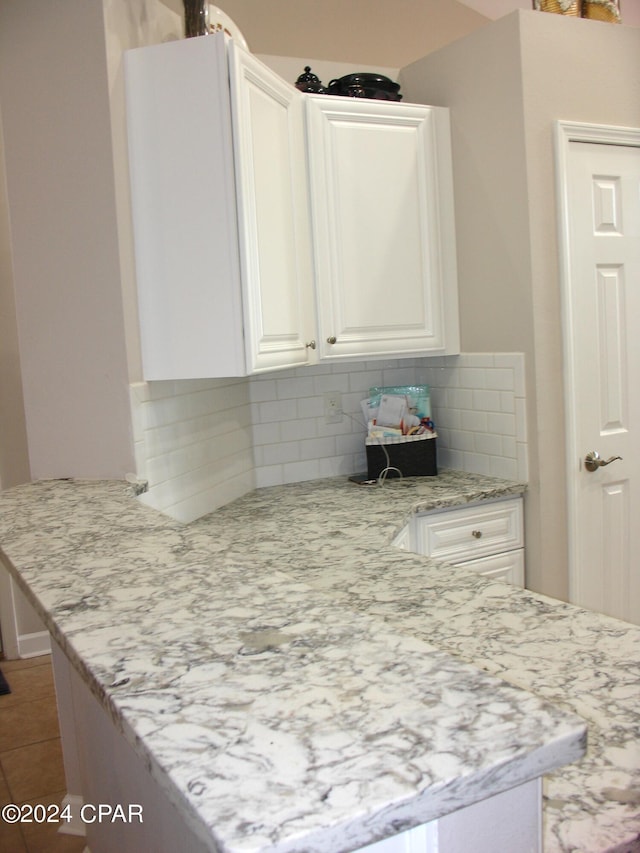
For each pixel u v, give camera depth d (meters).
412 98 3.09
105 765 1.66
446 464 3.16
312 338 2.59
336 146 2.63
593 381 2.84
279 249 2.33
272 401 3.02
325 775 0.63
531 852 0.79
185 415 2.46
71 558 1.34
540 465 2.75
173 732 0.71
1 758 2.82
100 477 2.22
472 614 1.49
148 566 1.27
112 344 2.17
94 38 2.08
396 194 2.77
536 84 2.65
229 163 2.09
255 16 3.06
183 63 2.11
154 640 0.93
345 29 3.27
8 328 3.65
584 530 2.87
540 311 2.70
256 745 0.68
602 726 1.07
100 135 2.11
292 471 3.08
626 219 2.90
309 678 0.81
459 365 3.03
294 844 0.56
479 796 0.64
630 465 2.97
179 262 2.18
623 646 1.31
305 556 2.01
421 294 2.87
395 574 1.79
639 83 2.91
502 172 2.73
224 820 0.58
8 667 3.65
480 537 2.74
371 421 3.02
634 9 3.53
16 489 2.11
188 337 2.19
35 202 2.22
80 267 2.18
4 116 2.22
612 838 0.87
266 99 2.27
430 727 0.70
